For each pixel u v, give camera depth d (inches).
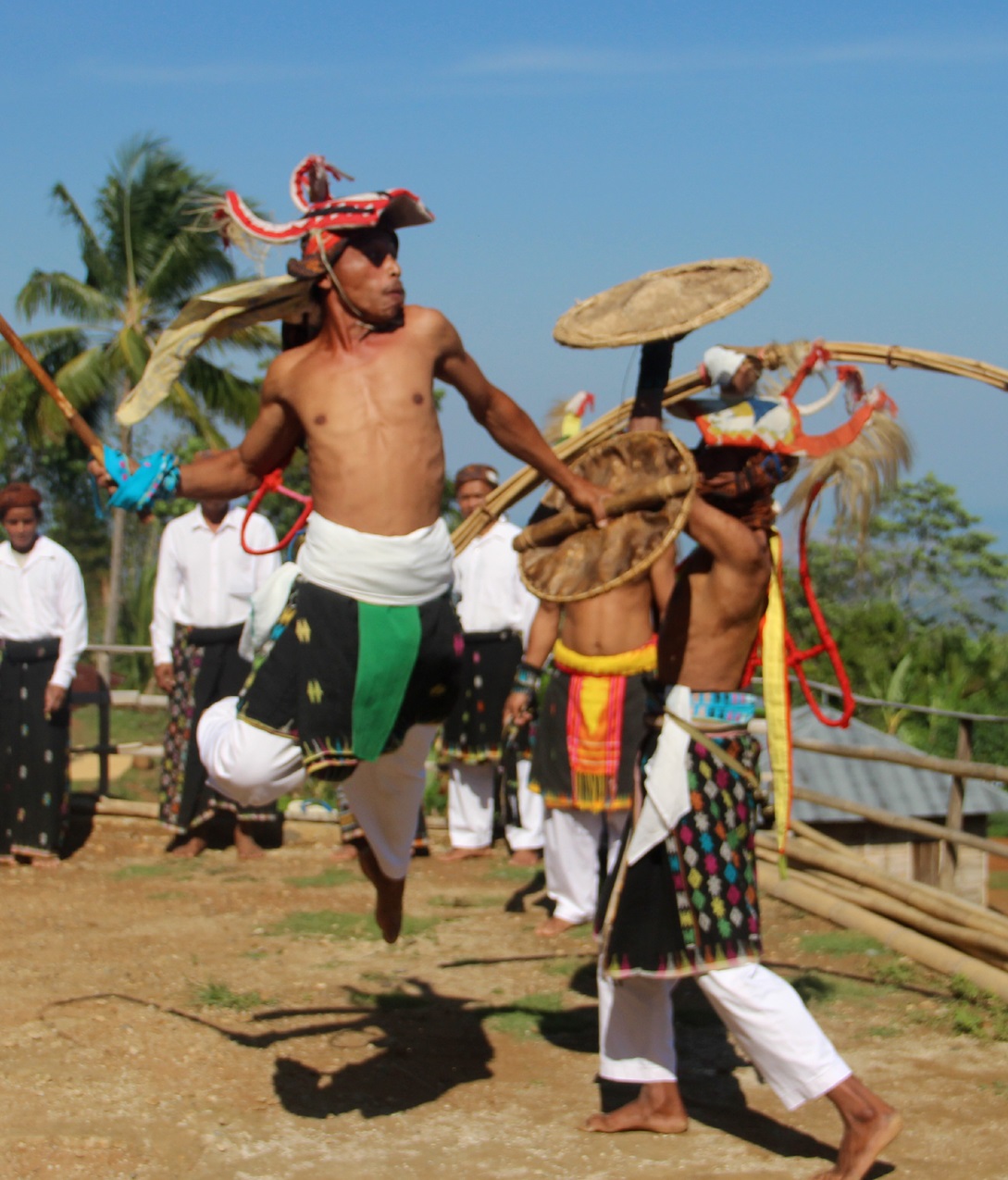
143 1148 159.0
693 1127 167.5
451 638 148.0
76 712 909.8
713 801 154.8
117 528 1193.4
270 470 155.8
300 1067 187.2
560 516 154.3
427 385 145.3
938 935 236.1
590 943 250.1
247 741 148.8
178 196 1180.5
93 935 259.3
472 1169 155.2
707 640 156.4
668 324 158.1
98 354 1167.6
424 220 145.6
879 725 666.8
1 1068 183.3
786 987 151.5
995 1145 160.9
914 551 968.9
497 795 346.0
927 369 168.2
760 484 155.6
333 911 278.5
